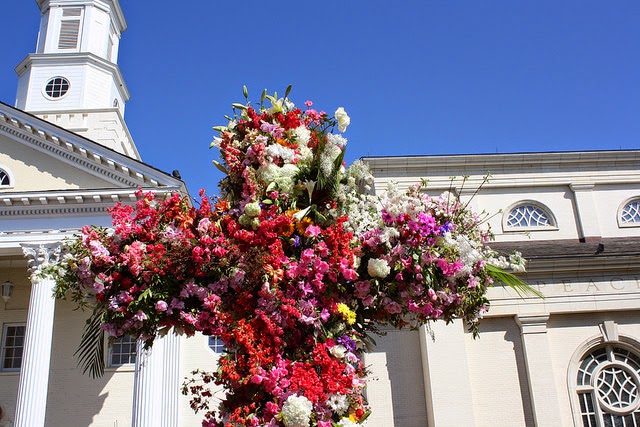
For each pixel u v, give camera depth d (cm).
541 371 1540
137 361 1616
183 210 541
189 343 1909
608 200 1853
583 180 1847
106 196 1805
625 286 1619
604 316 1620
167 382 1658
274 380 460
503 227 1784
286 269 505
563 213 1822
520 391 1544
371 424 1488
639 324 1617
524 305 1589
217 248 503
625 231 1827
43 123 1916
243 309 503
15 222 1809
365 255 548
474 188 1808
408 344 1559
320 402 459
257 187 534
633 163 1883
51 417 1889
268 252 506
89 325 634
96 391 1919
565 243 1775
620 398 1569
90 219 1822
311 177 549
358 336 555
